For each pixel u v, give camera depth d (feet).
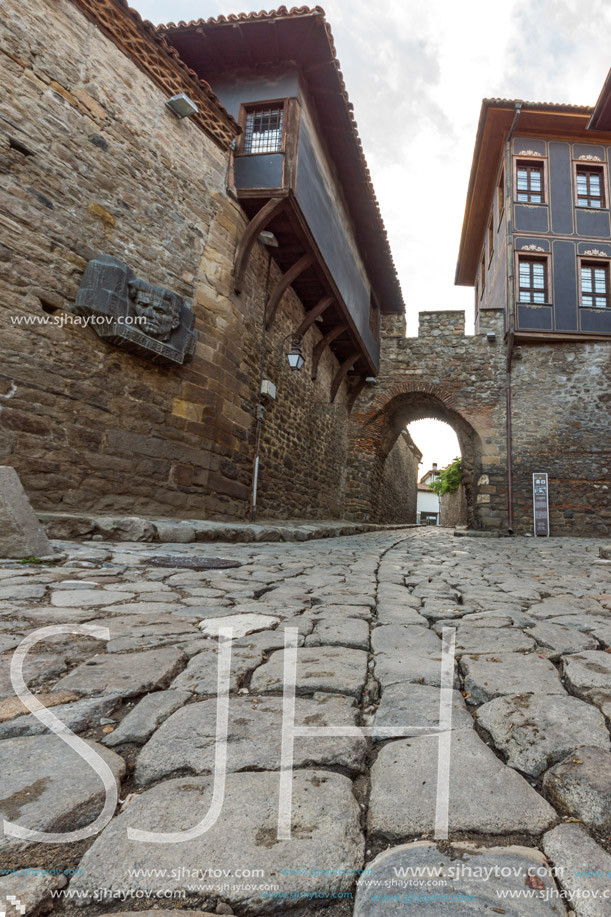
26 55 17.69
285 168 26.94
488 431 47.67
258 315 30.22
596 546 29.91
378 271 49.93
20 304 16.80
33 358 17.03
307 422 40.19
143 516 19.39
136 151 21.48
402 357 52.49
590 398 44.88
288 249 31.65
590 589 11.67
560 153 47.83
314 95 31.07
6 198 16.71
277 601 8.87
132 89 21.54
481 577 13.48
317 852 2.54
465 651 6.08
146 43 22.11
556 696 4.62
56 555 11.77
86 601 8.00
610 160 47.65
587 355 45.55
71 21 19.29
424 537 37.93
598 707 4.38
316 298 38.06
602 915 2.13
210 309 24.56
